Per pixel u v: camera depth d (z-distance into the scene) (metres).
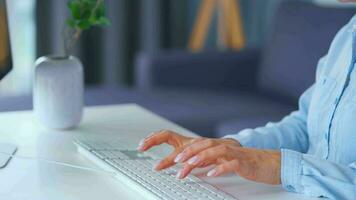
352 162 1.32
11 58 1.54
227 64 3.22
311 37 2.85
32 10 3.65
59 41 3.62
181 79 3.17
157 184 1.15
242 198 1.15
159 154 1.38
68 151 1.43
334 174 1.17
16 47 3.68
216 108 2.75
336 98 1.40
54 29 3.62
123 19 3.94
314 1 3.38
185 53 3.22
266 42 3.18
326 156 1.41
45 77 1.58
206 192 1.12
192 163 1.17
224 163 1.17
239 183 1.22
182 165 1.25
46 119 1.60
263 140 1.46
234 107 2.79
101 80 3.96
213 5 3.74
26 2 3.66
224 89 3.20
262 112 2.73
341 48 1.50
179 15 4.11
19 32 3.67
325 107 1.44
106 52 3.92
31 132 1.59
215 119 2.62
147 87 3.14
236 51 3.26
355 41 1.41
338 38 1.51
